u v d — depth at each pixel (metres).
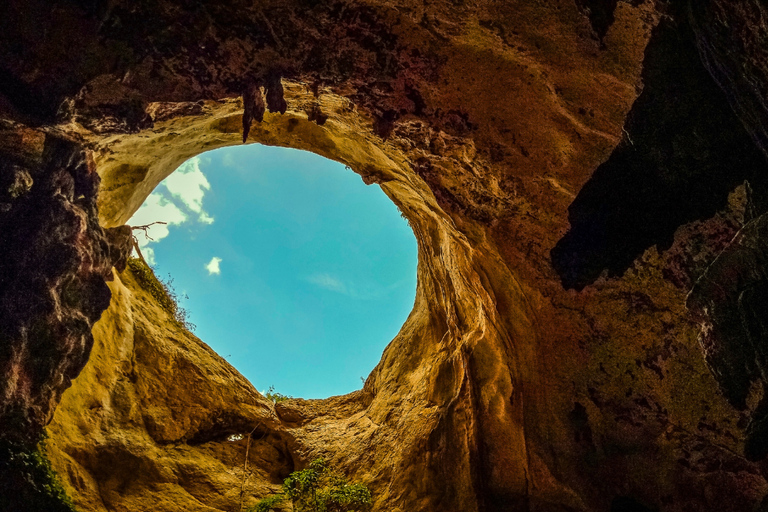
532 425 6.02
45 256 4.95
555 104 4.94
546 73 4.80
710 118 4.44
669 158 4.72
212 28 4.62
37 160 5.08
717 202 4.57
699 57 4.25
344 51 4.91
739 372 4.50
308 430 9.52
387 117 5.50
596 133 4.94
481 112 5.19
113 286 8.48
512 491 6.21
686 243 4.77
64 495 5.36
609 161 5.01
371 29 4.76
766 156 4.23
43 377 4.96
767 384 4.37
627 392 5.34
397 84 5.17
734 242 4.38
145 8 4.42
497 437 6.38
